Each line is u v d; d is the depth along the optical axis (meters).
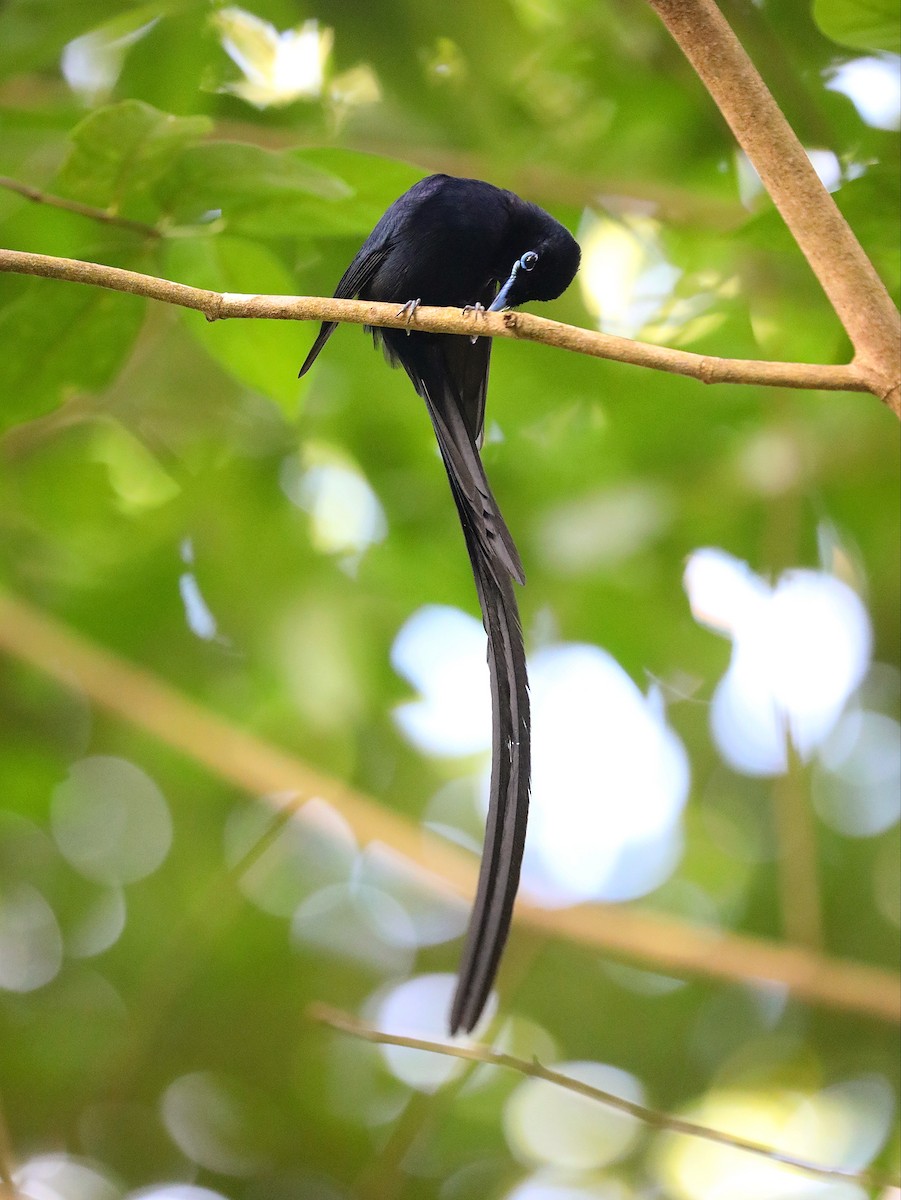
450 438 7.86
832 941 13.88
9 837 14.15
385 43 10.04
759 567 11.74
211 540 11.56
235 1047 14.39
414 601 11.49
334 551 11.67
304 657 11.10
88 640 11.73
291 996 14.48
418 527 11.51
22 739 12.73
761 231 7.06
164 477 11.83
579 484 11.57
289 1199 14.10
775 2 9.41
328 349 10.97
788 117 9.20
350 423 11.41
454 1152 13.48
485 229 8.55
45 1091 13.94
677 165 10.77
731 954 9.60
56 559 11.88
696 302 10.91
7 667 12.45
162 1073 14.15
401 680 11.73
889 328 5.62
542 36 10.37
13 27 9.17
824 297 10.38
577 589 11.71
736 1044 14.05
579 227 10.77
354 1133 14.23
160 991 11.95
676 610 11.78
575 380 11.14
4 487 11.65
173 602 11.75
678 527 11.60
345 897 14.90
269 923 14.41
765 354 10.51
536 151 10.79
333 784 10.66
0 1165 7.90
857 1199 12.46
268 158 7.11
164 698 10.89
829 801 14.39
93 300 7.90
